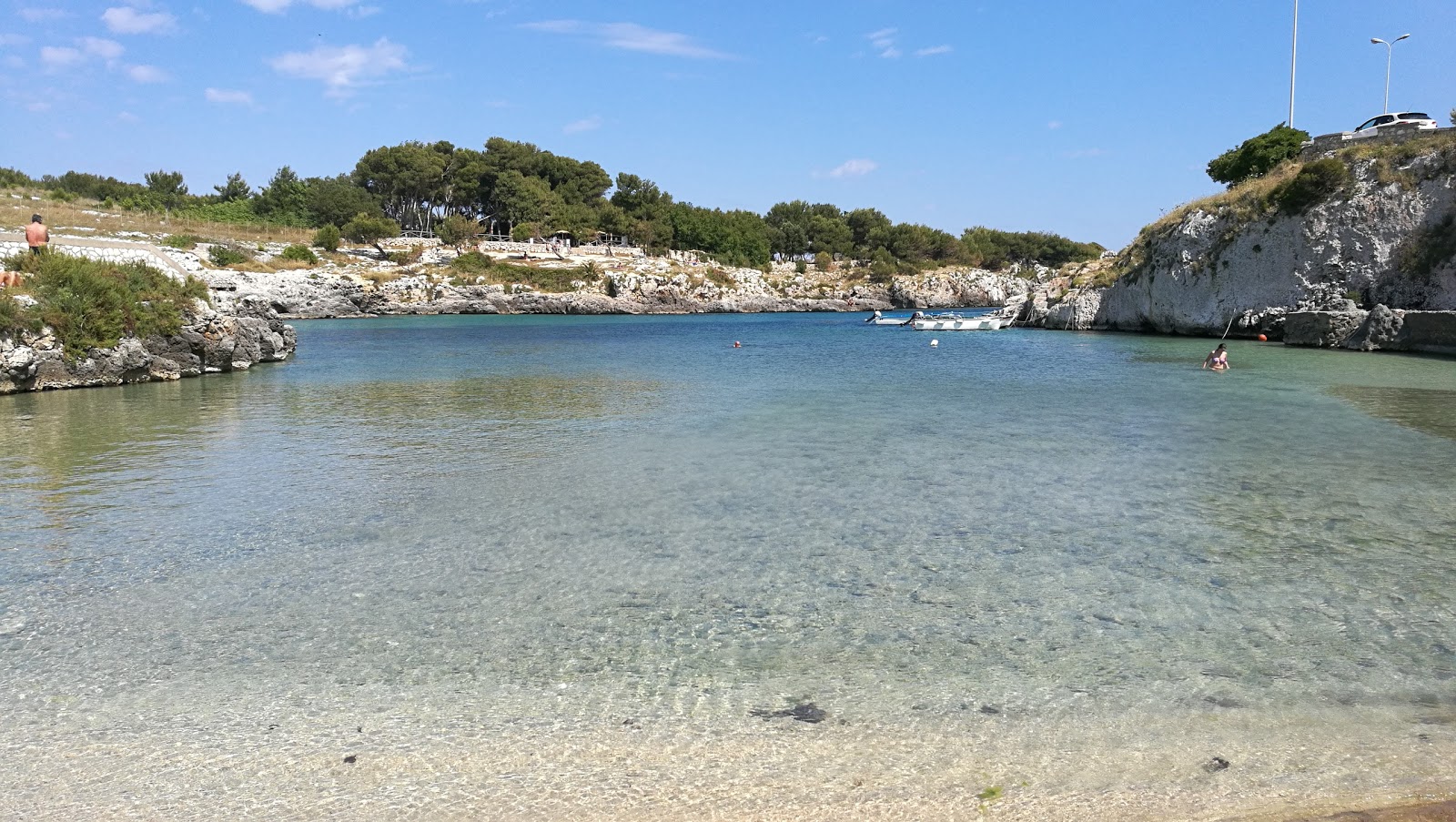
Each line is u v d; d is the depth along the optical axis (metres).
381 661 8.26
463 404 26.72
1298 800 5.78
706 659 8.26
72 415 24.25
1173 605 9.52
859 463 17.50
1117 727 6.86
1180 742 6.61
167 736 6.90
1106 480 15.88
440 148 152.12
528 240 137.62
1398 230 48.22
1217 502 14.11
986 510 13.79
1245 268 54.78
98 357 31.39
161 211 113.75
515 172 143.88
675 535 12.43
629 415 24.33
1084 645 8.48
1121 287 65.62
